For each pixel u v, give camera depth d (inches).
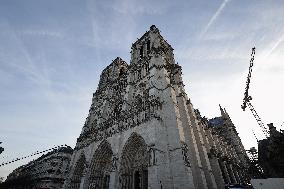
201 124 1936.5
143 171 1305.4
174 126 1325.0
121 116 1643.7
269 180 1171.3
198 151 1493.6
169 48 2512.3
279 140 1477.6
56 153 3216.0
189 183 1063.6
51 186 2849.4
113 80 2363.4
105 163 1630.2
